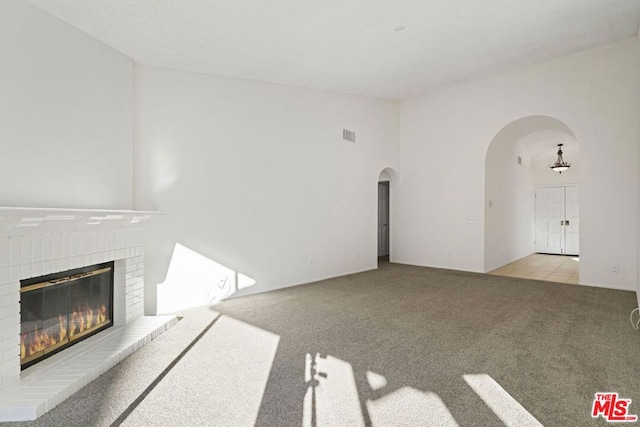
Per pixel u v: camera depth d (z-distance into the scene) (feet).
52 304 8.82
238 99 15.31
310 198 18.48
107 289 10.73
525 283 18.22
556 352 9.36
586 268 17.66
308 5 10.38
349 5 10.70
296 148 17.74
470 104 21.44
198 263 14.03
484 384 7.67
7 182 8.43
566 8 12.61
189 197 13.76
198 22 10.53
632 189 16.35
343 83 18.35
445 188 22.71
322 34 12.32
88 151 10.64
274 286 16.83
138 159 12.59
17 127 8.64
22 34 8.71
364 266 21.94
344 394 7.27
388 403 6.93
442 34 13.67
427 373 8.19
